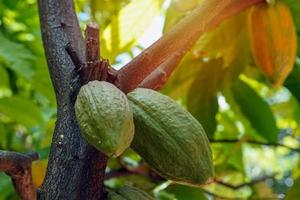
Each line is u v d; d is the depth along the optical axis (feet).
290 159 11.57
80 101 2.82
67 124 3.05
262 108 6.56
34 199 2.90
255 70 6.36
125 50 5.29
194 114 6.04
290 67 4.75
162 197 6.44
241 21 5.29
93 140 2.71
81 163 2.96
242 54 5.57
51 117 6.46
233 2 3.88
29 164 2.87
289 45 4.69
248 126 7.13
